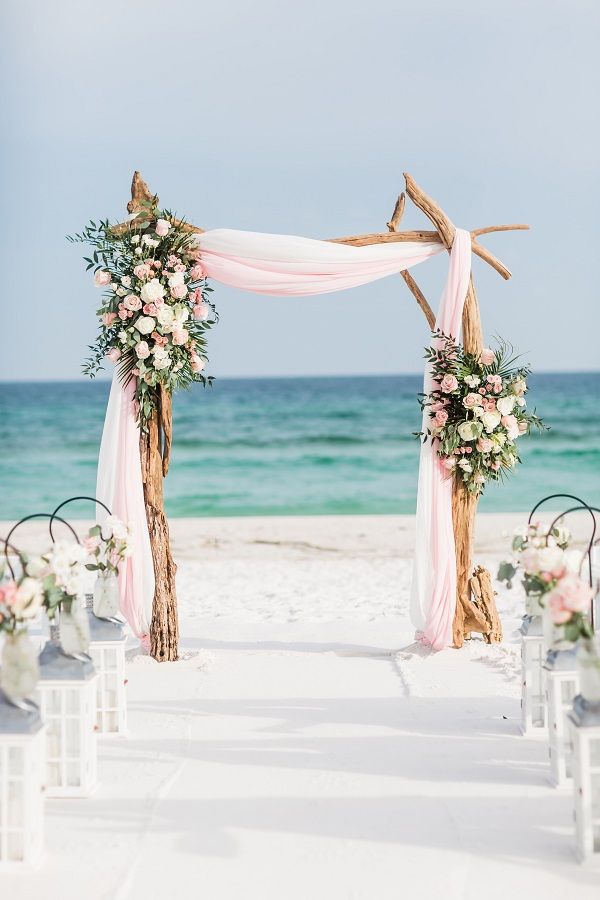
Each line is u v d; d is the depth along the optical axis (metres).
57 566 4.21
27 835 3.50
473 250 7.36
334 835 3.80
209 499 26.19
